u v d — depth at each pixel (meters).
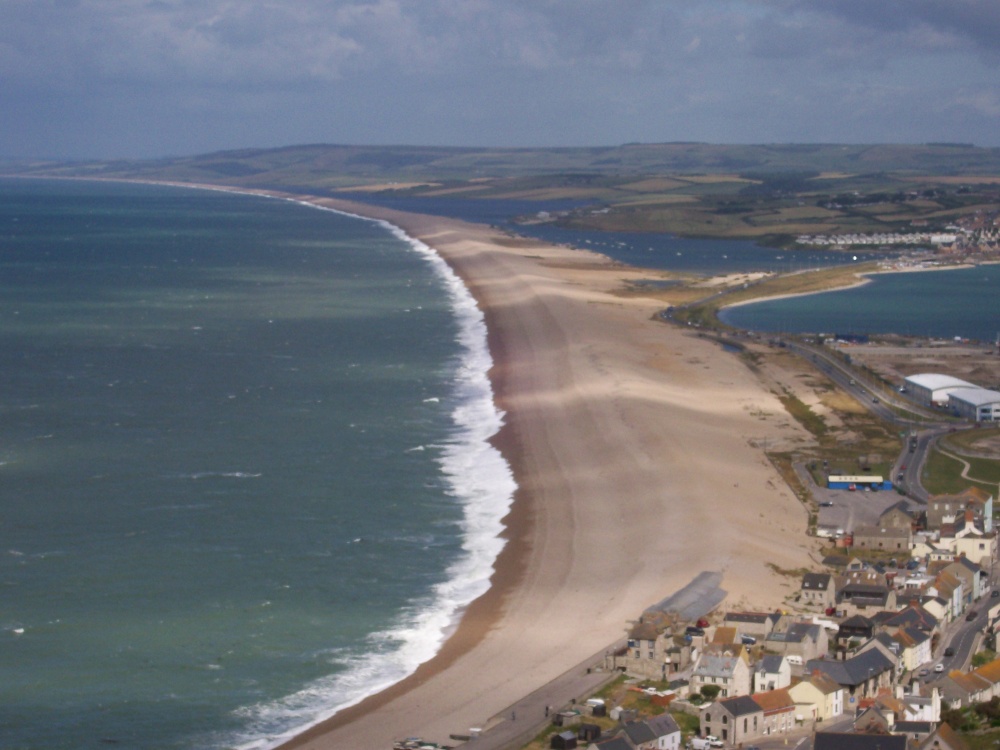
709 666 141.88
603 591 175.75
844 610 167.00
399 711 140.00
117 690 145.88
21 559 185.12
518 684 146.25
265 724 138.75
